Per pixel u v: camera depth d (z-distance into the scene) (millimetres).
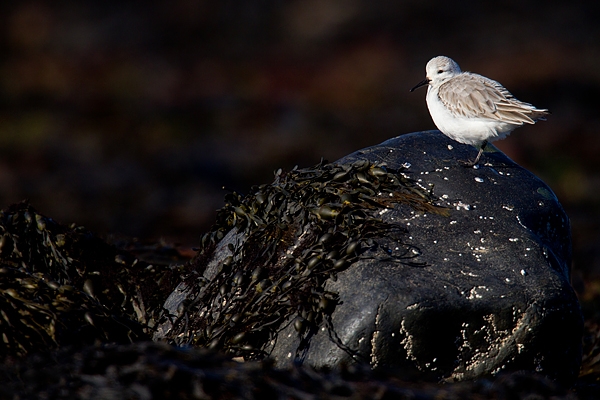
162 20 55250
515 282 8133
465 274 8180
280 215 9305
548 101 39625
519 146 31750
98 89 43875
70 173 30375
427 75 12930
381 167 9477
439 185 9445
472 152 10516
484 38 50125
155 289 9797
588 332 11539
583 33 50344
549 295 8047
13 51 51531
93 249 10000
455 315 7863
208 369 6723
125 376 6469
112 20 55156
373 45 49219
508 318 7930
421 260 8336
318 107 40094
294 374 6859
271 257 8953
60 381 6586
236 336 8375
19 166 31016
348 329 7855
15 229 9539
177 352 6906
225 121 38031
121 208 25875
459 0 53438
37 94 42969
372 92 41938
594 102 39531
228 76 46188
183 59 50688
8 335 7762
